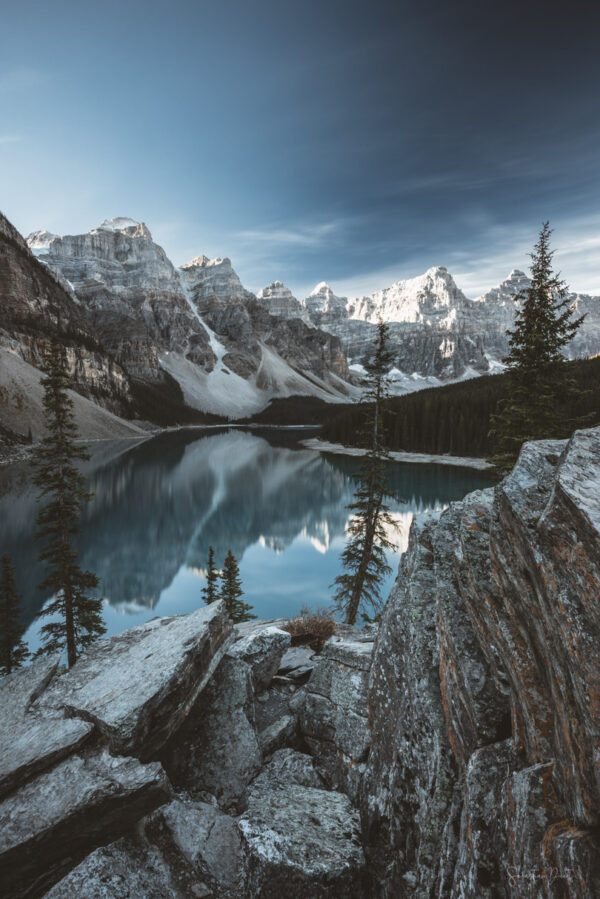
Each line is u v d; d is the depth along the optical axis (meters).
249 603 37.47
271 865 4.75
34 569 42.72
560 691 3.14
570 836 2.71
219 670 7.94
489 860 3.38
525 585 3.78
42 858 4.68
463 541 4.95
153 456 128.50
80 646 22.52
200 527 63.88
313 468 112.38
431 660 5.40
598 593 2.88
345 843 5.25
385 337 24.34
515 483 4.18
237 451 147.38
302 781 6.83
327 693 8.09
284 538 59.69
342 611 25.64
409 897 4.29
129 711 5.65
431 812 4.35
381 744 6.00
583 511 3.07
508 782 3.46
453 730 4.55
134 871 4.84
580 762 2.81
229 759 6.82
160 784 5.08
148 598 40.31
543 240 19.73
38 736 5.61
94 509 70.50
